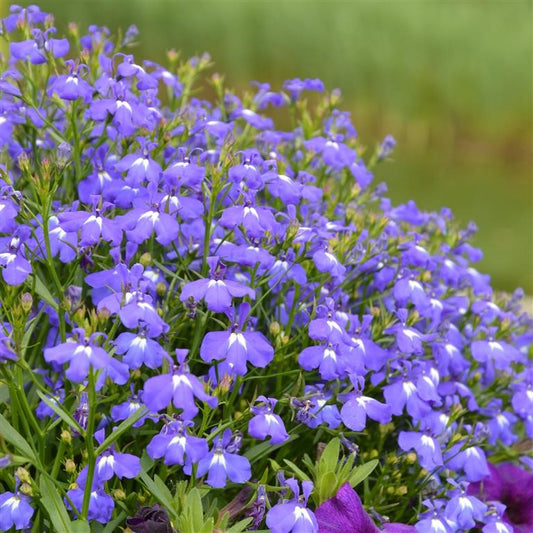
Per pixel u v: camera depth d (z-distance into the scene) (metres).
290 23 2.07
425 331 0.50
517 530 0.48
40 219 0.47
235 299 0.47
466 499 0.46
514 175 1.58
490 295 0.53
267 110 1.40
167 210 0.44
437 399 0.46
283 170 0.49
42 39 0.48
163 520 0.41
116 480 0.43
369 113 1.96
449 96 1.94
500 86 1.94
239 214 0.44
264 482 0.43
